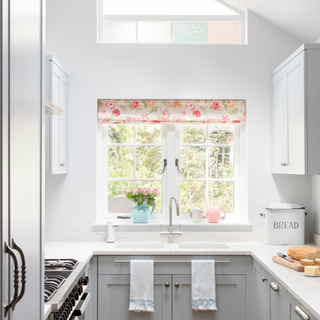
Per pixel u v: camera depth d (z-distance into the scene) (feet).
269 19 9.59
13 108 3.13
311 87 7.22
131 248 8.90
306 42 9.67
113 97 9.61
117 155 10.11
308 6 8.03
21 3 3.34
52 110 5.46
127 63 9.62
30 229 3.58
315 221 9.40
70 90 9.58
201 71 9.67
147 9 10.05
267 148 9.66
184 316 8.11
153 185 10.07
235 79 9.67
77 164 9.52
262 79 9.68
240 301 8.16
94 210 9.52
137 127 10.10
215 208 9.66
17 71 3.23
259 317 7.57
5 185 2.93
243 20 10.05
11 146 3.07
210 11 10.09
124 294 8.11
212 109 9.80
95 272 8.10
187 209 10.07
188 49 9.66
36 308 3.78
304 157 7.22
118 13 10.03
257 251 8.11
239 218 9.96
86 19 9.67
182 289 8.14
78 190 9.52
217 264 8.19
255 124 9.66
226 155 10.12
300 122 7.42
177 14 10.09
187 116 9.76
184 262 8.10
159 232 9.47
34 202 3.71
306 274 6.08
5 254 2.93
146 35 10.04
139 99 9.76
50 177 9.50
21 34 3.34
